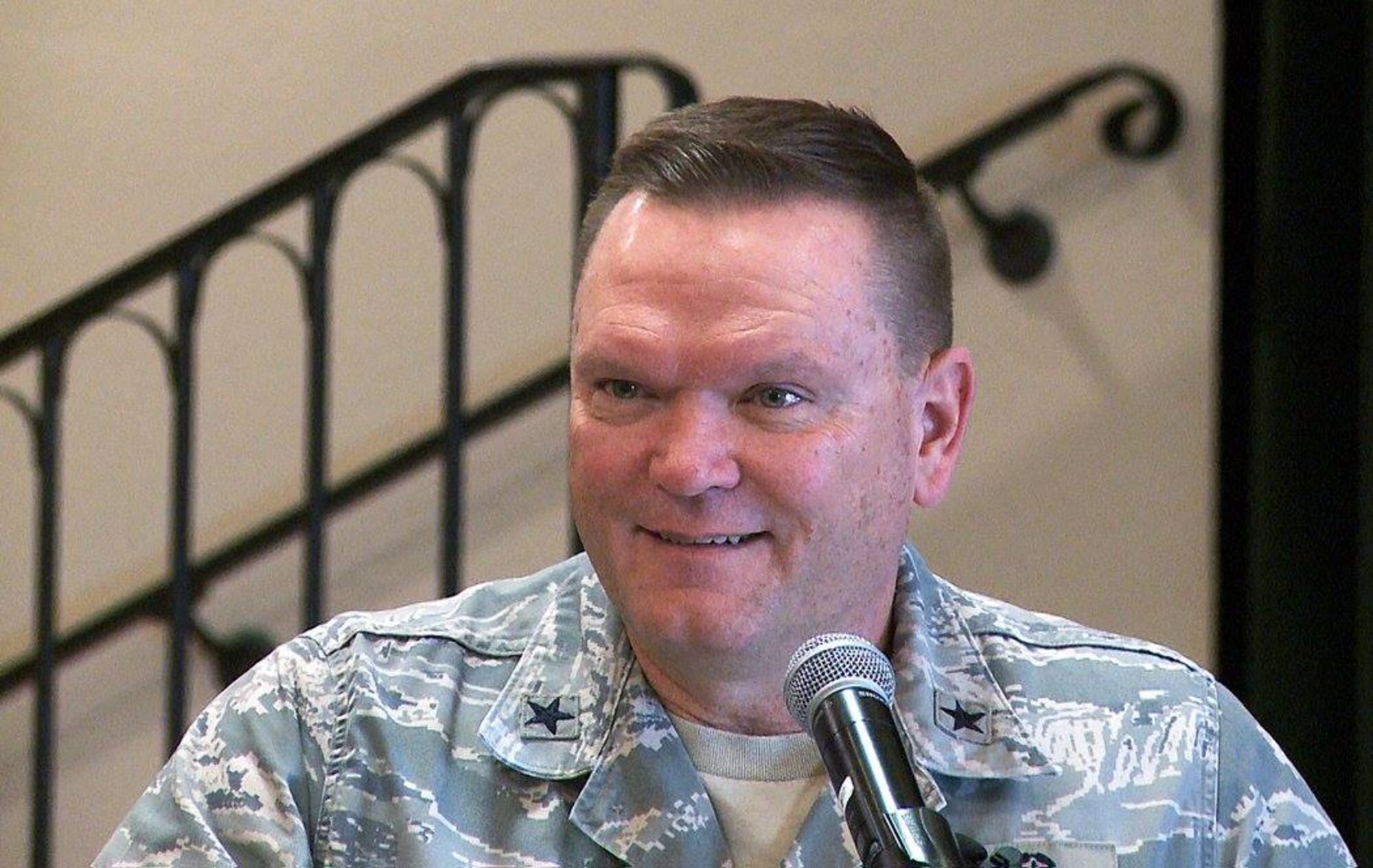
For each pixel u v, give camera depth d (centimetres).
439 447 1427
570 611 681
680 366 581
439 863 632
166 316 1534
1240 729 680
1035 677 681
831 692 512
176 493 1260
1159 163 1323
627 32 1439
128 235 1548
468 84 1205
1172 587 1319
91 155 1556
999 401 1353
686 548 590
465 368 1449
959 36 1370
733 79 1415
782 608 596
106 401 1555
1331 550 1091
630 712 644
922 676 664
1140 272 1327
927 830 483
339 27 1506
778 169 595
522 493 1465
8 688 1530
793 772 638
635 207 599
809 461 584
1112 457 1331
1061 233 1341
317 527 1230
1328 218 1089
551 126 1445
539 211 1448
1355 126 1087
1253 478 1107
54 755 1562
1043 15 1353
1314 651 1091
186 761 651
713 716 639
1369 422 1076
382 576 1491
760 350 579
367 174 1480
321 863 637
